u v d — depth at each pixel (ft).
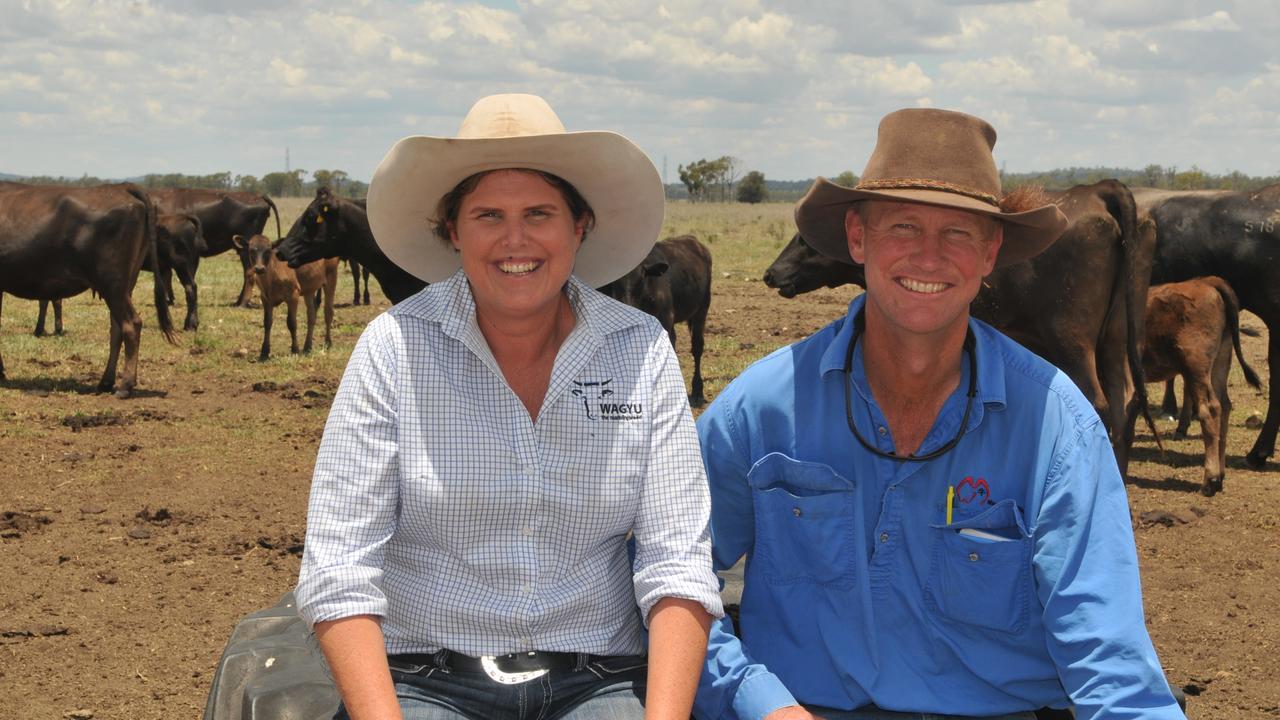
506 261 9.18
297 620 12.57
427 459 9.00
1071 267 28.09
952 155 9.30
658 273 38.09
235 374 45.47
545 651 9.29
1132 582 8.77
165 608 20.53
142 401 39.52
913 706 9.35
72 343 53.26
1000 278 28.66
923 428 9.50
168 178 473.26
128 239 40.52
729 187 454.81
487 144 8.93
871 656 9.43
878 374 9.54
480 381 9.15
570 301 9.75
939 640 9.37
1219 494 29.09
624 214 10.21
